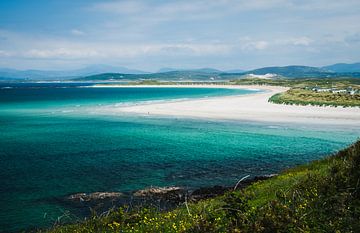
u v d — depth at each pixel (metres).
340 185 11.43
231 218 9.69
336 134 48.16
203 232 9.38
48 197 23.95
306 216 9.85
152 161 34.00
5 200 23.33
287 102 91.19
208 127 55.47
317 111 72.81
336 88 158.12
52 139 47.12
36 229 18.56
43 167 32.03
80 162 33.84
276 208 10.01
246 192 15.33
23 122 65.69
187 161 33.88
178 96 146.38
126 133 51.38
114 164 32.94
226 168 31.22
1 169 31.23
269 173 29.47
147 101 115.62
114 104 106.00
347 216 9.47
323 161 19.39
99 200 23.33
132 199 23.38
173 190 24.91
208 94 160.38
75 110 88.44
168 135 48.94
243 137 46.59
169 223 11.23
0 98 145.88
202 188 24.72
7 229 18.77
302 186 12.82
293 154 36.78
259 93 158.88
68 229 13.77
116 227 11.67
